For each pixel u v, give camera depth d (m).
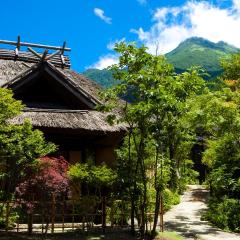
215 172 18.45
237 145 17.73
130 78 11.67
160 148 12.42
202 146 40.00
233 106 15.56
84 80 19.81
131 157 13.09
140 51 11.77
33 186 11.55
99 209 13.51
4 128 11.60
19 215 12.27
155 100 11.16
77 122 15.06
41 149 12.19
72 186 12.89
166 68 11.80
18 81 16.06
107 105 12.65
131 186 12.84
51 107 16.97
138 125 12.19
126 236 12.08
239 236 13.68
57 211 13.41
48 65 16.45
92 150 16.50
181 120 12.39
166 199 20.75
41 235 11.76
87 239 11.50
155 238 12.09
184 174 32.97
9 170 11.85
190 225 15.62
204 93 15.59
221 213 16.22
